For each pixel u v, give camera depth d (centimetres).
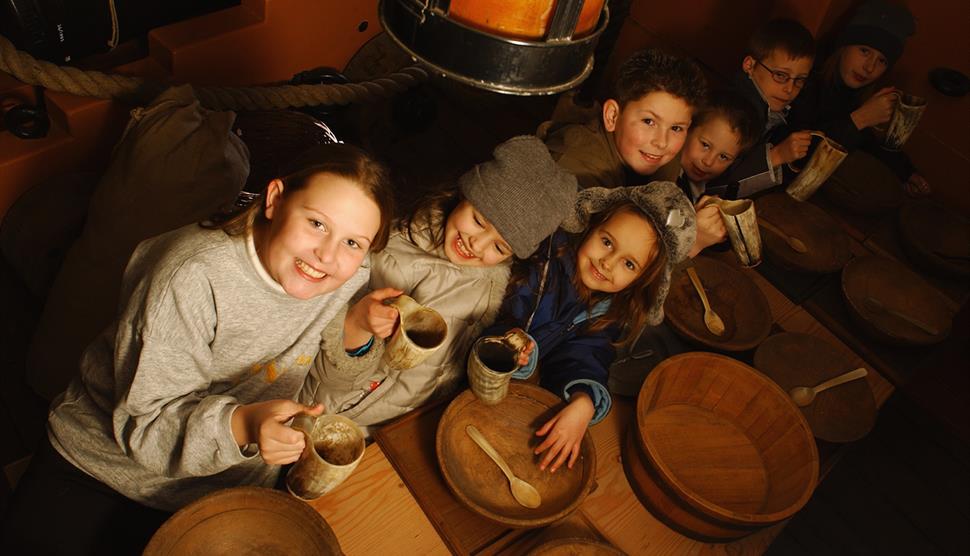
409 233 185
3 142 268
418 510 164
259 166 267
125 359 150
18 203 265
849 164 313
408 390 193
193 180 218
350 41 346
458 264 182
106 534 165
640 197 175
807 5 326
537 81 115
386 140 367
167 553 129
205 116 229
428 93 397
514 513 162
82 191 267
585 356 192
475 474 167
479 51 111
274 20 310
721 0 354
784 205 279
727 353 222
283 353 167
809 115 322
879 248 285
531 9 108
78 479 167
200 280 145
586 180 226
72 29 256
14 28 249
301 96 302
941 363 382
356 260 143
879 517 326
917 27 345
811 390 216
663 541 174
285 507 136
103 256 223
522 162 165
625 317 193
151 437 147
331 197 136
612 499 177
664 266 179
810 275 259
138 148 217
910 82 356
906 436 356
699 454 191
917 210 304
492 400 167
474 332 194
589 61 122
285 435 134
